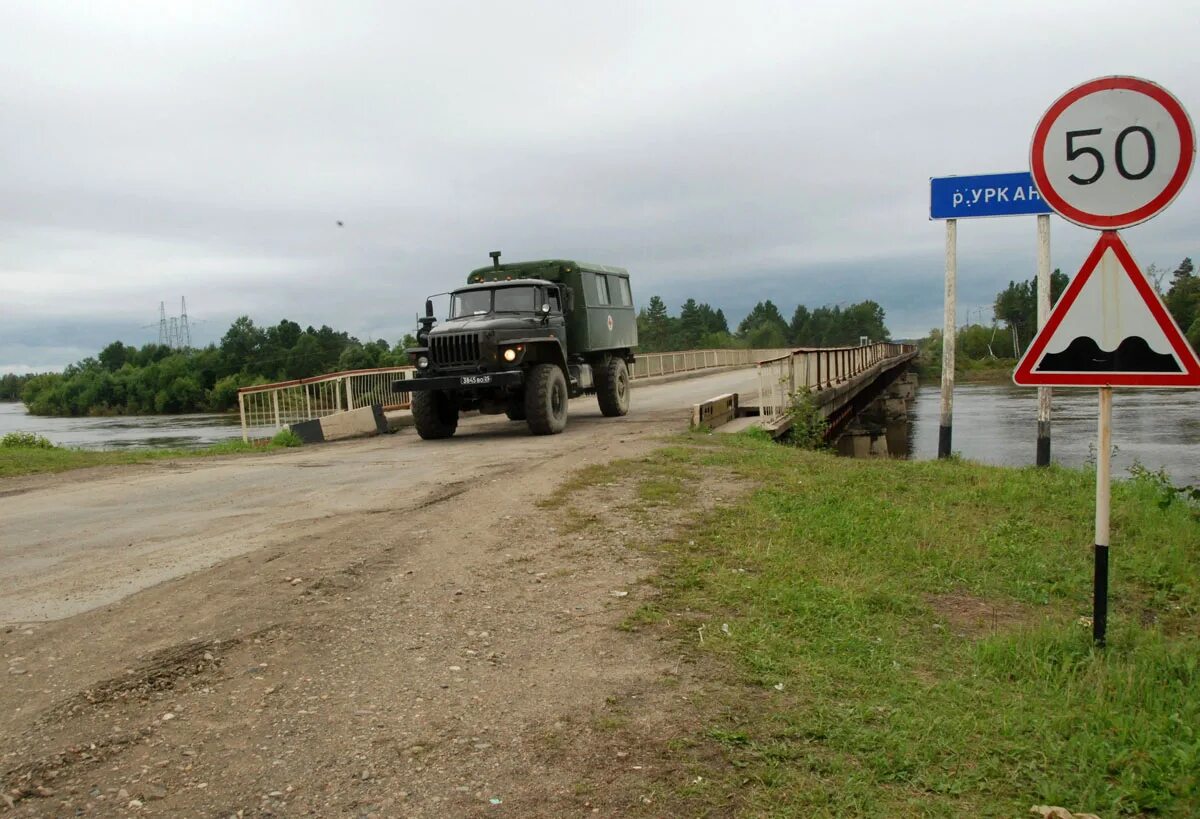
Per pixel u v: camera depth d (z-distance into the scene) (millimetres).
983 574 6277
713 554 6391
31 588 5906
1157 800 3090
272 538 7098
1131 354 4680
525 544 6703
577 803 3068
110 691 4047
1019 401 50375
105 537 7625
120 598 5539
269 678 4191
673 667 4254
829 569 6047
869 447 28047
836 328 167750
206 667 4312
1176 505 9125
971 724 3697
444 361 14688
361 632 4801
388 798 3117
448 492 9055
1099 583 4785
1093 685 4184
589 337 17141
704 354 49719
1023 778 3283
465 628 4859
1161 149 4555
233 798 3131
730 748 3441
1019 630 4934
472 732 3609
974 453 25609
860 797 3090
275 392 17672
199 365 73688
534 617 5035
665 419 17281
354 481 10422
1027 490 9469
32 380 85438
